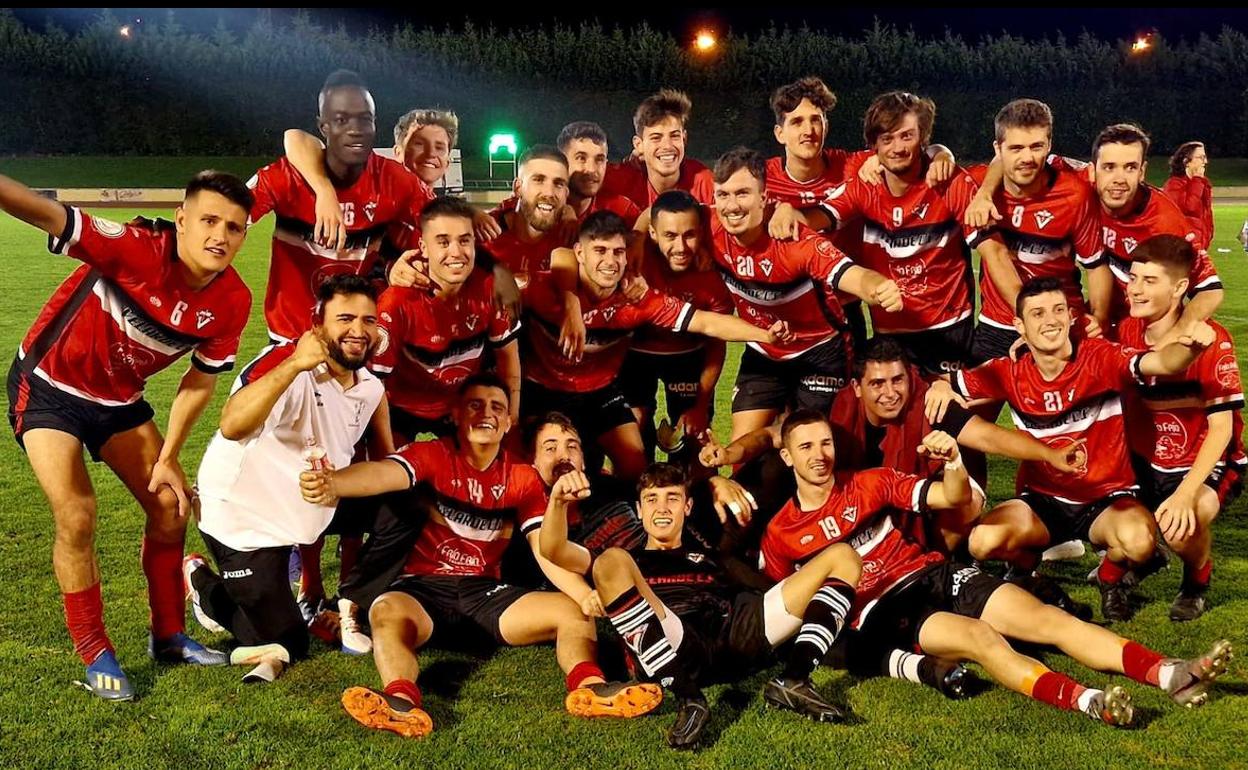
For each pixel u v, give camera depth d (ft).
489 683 12.35
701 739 11.02
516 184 16.22
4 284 44.21
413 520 13.00
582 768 10.51
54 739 10.92
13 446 21.76
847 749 10.82
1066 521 14.43
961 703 11.73
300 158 15.66
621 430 16.99
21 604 14.17
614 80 129.80
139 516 17.78
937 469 14.37
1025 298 13.88
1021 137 16.30
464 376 15.42
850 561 11.97
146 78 119.34
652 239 16.74
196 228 11.78
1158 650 13.04
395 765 10.53
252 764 10.54
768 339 15.46
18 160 114.73
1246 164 125.80
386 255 17.01
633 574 11.51
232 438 12.15
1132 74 128.16
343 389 12.81
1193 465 13.84
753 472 15.35
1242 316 38.29
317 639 13.52
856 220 18.25
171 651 12.81
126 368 12.39
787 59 128.47
